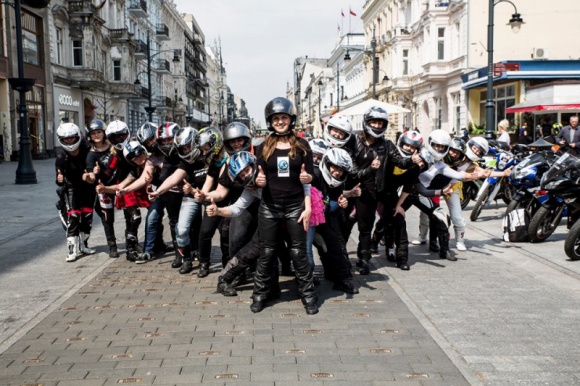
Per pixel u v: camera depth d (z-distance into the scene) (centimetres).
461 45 3178
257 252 540
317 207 526
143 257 710
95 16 3869
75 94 3878
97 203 754
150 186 695
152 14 6141
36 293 570
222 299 547
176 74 7731
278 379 361
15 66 3064
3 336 447
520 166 820
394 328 459
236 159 497
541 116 2317
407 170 624
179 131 598
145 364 386
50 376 369
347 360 392
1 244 827
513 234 800
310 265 556
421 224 798
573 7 2983
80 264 700
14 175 2156
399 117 4641
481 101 3070
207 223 616
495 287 582
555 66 2516
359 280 616
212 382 357
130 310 511
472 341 428
